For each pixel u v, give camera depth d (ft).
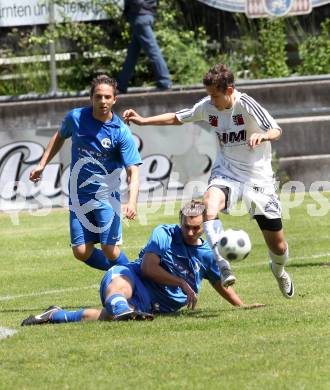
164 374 67.36
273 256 97.71
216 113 95.04
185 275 91.66
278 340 76.84
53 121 230.27
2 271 137.28
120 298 88.07
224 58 253.24
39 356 74.54
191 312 92.68
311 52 253.65
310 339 76.89
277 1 248.73
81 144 104.99
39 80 248.73
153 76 252.42
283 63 251.80
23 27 251.60
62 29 246.27
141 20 228.22
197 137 210.38
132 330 82.89
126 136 104.83
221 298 104.27
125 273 90.43
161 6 252.42
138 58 247.70
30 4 247.91
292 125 225.35
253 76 251.60
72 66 251.60
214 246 88.17
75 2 247.91
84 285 122.42
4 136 207.72
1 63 250.57
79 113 105.50
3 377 68.59
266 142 94.99
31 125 230.48
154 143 209.87
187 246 91.56
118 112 228.63
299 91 232.73
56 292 117.60
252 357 71.31
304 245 147.84
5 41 252.62
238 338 78.38
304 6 247.50
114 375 67.82
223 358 71.31
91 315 89.97
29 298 113.50
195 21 255.70
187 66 250.16
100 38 250.78
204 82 92.53
